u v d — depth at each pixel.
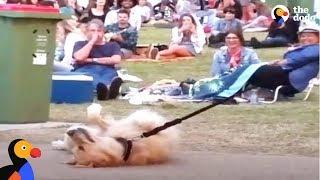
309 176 8.40
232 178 8.19
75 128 8.41
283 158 9.51
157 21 24.75
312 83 15.95
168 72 18.73
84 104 14.49
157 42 21.39
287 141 10.92
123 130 8.48
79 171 8.09
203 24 22.61
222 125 12.24
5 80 11.40
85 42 15.89
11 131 10.95
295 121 12.83
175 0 24.34
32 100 11.54
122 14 19.98
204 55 21.20
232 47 16.30
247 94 15.15
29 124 11.51
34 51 11.48
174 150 9.11
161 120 8.76
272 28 22.73
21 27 11.34
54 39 11.70
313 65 15.36
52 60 11.73
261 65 15.22
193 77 17.88
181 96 15.30
